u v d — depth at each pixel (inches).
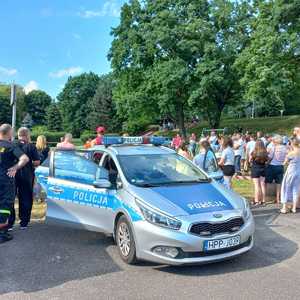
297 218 360.2
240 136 754.2
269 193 436.8
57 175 299.9
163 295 196.9
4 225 282.7
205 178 275.9
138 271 229.6
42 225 336.5
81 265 240.7
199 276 220.1
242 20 1453.0
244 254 255.6
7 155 282.2
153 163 278.8
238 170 690.8
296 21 1090.1
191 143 888.3
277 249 266.7
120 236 248.5
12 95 506.0
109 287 208.1
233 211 230.2
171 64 1387.8
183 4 1453.0
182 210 224.5
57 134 2819.9
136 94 1507.1
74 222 284.8
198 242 216.4
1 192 280.8
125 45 1502.2
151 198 234.5
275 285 206.7
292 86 1147.3
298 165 377.1
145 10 1502.2
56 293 201.6
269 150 436.1
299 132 404.5
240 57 1205.1
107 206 261.9
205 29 1395.2
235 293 197.6
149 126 2536.9
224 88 1497.3
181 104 1549.0
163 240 218.7
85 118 3804.1
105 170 276.8
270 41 1071.0
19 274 227.5
